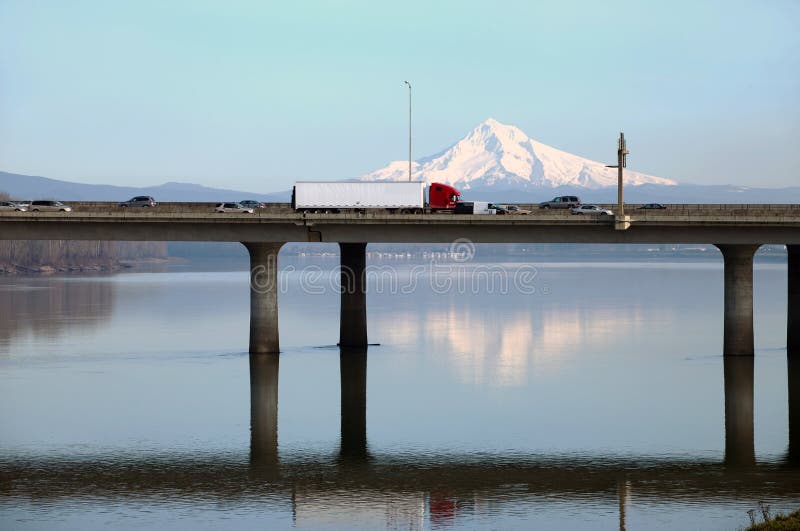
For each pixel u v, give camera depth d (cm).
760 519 10606
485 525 10562
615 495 11644
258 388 18388
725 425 15375
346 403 17050
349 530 10431
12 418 15862
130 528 10475
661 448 13900
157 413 16200
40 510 11088
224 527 10531
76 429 15075
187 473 12631
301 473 12631
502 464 13062
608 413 16288
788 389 18212
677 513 10931
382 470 12775
